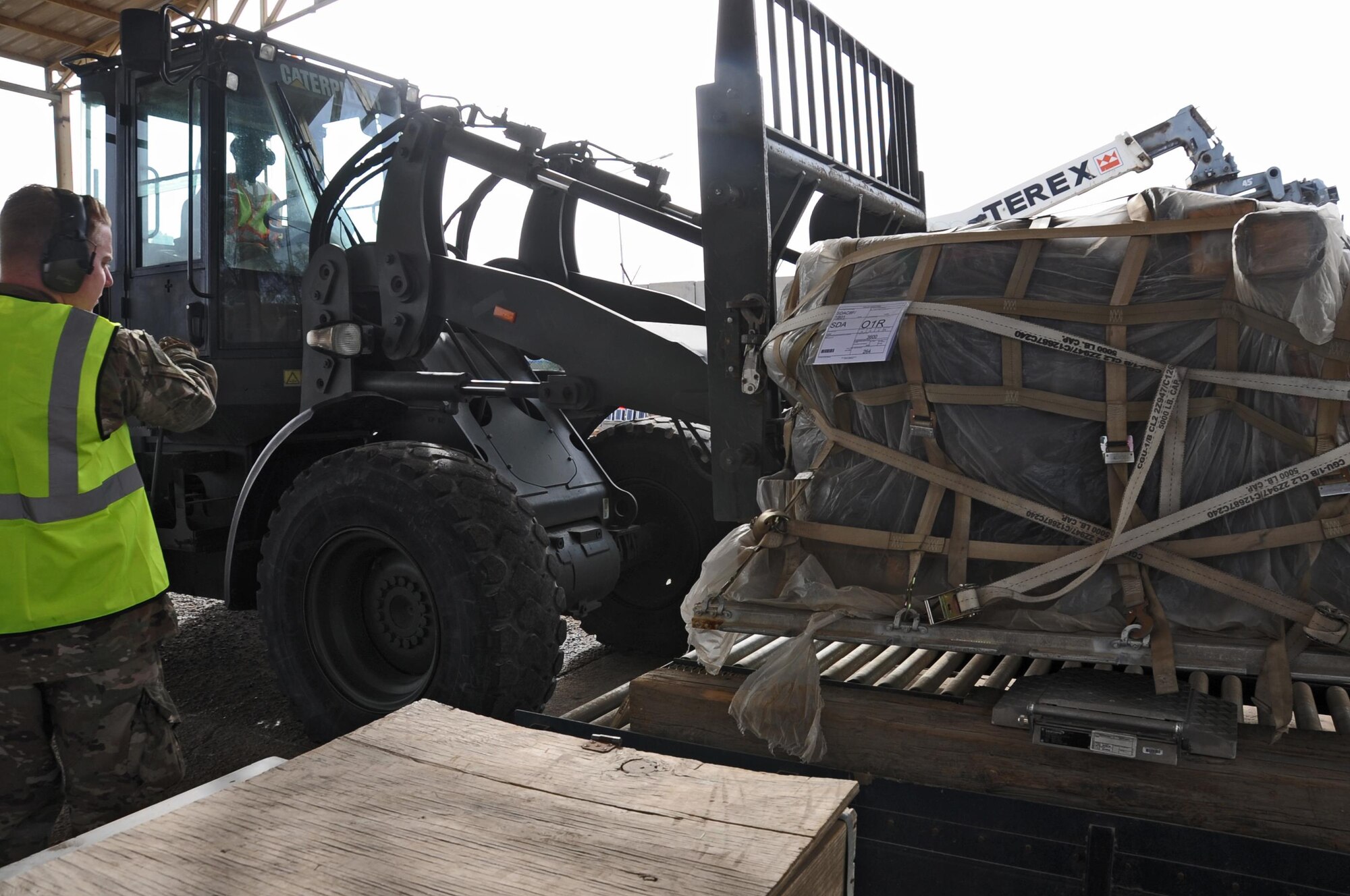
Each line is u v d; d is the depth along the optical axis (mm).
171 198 3469
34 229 1849
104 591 1812
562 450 3242
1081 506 1465
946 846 1408
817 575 1623
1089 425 1452
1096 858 1304
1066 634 1444
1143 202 1493
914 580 1550
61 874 778
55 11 11117
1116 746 1338
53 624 1757
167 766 1912
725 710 1660
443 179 3139
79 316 1839
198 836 833
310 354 3232
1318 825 1241
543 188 3201
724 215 2221
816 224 3020
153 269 3531
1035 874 1348
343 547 2820
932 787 1416
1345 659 1321
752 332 2170
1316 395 1302
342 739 1037
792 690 1563
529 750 1008
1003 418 1491
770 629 1634
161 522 3600
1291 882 1192
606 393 2926
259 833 835
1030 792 1406
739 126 2195
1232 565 1390
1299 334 1312
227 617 4570
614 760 977
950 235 1555
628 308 3812
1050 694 1484
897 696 1623
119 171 3615
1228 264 1372
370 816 863
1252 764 1300
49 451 1762
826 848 855
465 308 3092
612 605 3865
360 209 3580
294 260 3553
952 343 1514
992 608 1514
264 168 3441
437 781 931
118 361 1874
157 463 3461
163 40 2906
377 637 2922
